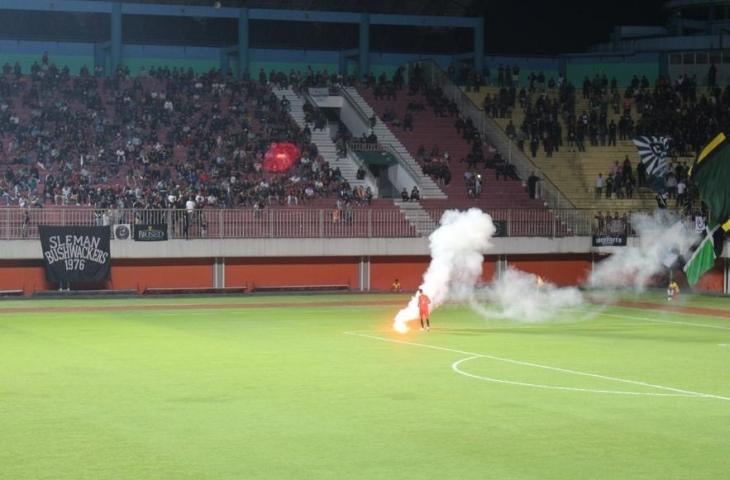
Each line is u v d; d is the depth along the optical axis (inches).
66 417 1000.9
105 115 3088.1
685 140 3255.4
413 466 806.5
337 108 3499.0
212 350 1547.7
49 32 3526.1
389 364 1393.9
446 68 3853.3
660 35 3833.7
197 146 3041.3
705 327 1978.3
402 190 3132.4
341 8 3695.9
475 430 944.3
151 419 991.0
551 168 3235.7
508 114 3420.3
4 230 2556.6
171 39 3688.5
